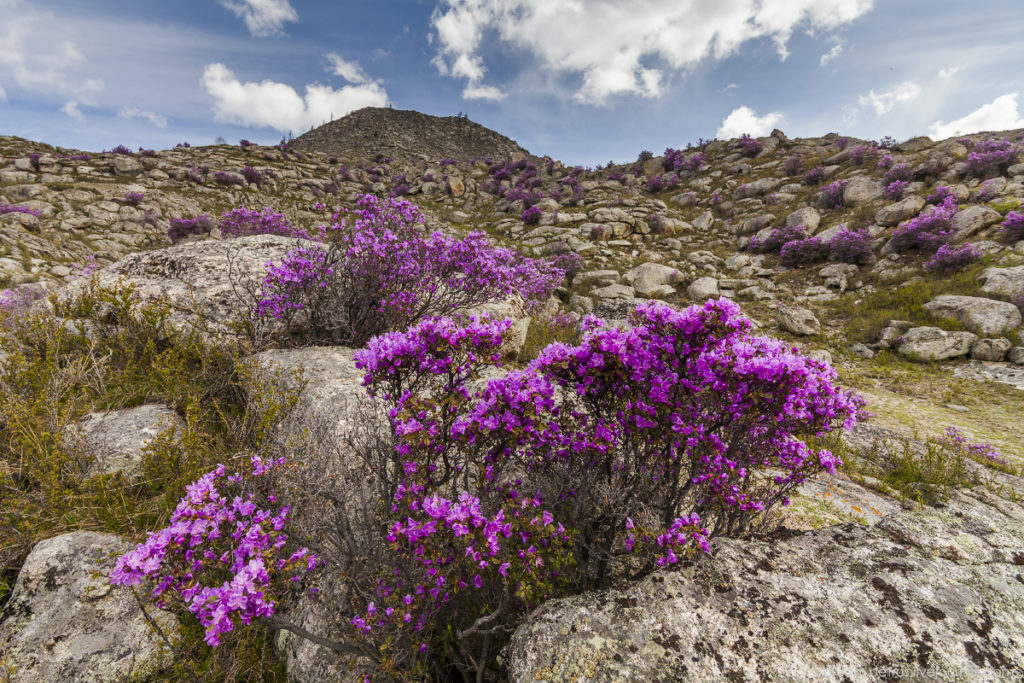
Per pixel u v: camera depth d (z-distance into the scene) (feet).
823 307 48.34
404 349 7.27
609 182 115.14
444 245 18.86
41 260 44.98
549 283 43.21
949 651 5.47
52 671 7.29
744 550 7.00
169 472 9.87
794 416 6.93
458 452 7.61
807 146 104.06
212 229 76.02
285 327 17.07
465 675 6.67
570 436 7.72
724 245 74.95
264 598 5.32
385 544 7.01
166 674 7.42
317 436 10.27
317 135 383.86
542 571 7.11
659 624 5.92
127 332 15.46
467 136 417.28
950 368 32.24
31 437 9.88
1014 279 38.47
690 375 7.54
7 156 112.78
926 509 8.36
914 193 65.51
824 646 5.53
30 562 8.34
